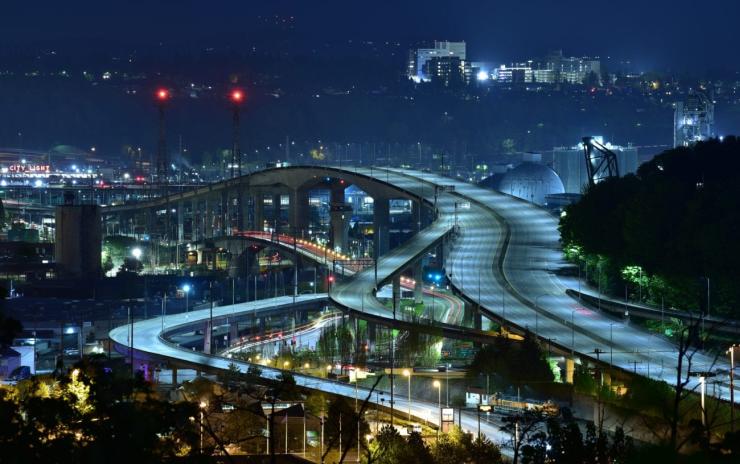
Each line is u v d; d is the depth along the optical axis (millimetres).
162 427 100562
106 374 111625
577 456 115500
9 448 90250
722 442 80562
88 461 91500
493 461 181375
